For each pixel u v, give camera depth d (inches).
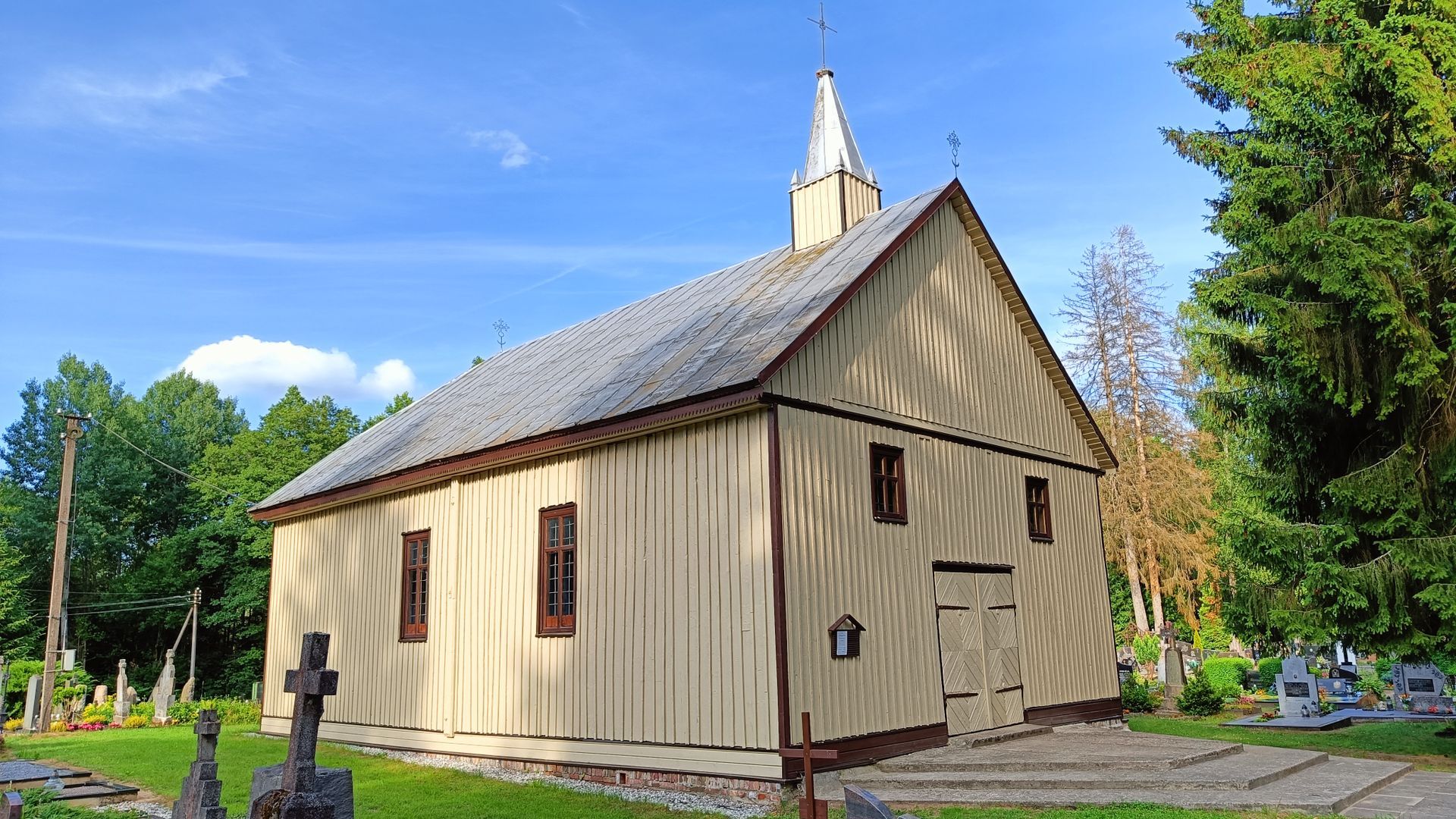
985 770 472.1
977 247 679.1
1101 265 1461.6
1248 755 524.1
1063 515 705.6
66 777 546.9
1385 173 611.8
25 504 1932.8
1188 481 1357.0
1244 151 649.0
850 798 275.9
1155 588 1368.1
